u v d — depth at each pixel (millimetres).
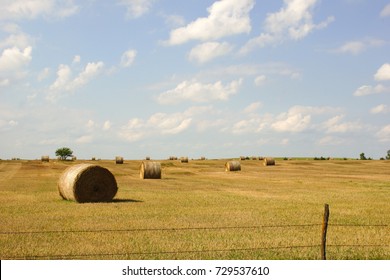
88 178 31547
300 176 63531
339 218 23281
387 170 81188
